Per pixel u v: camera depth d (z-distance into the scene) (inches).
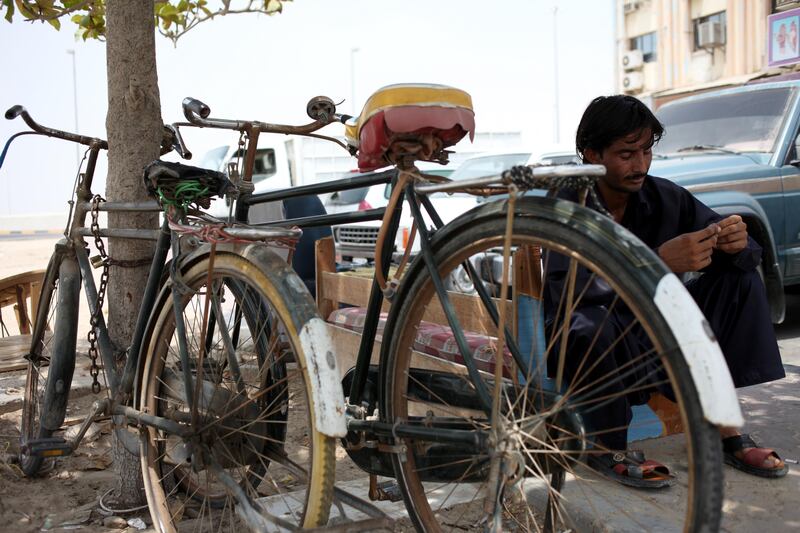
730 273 112.5
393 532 98.7
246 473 98.8
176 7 212.7
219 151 631.8
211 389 96.5
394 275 90.4
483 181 72.7
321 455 77.7
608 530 97.9
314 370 77.6
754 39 765.3
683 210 114.3
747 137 235.8
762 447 129.2
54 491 126.3
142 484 115.1
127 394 109.0
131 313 116.3
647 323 61.9
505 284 72.1
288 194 105.4
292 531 79.8
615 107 102.6
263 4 217.0
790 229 222.4
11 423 162.6
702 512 57.7
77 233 121.6
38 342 134.7
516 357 80.8
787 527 101.4
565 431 75.5
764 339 111.7
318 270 166.4
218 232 89.4
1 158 114.4
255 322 102.8
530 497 103.6
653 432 123.0
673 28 852.0
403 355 88.6
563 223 68.7
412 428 84.0
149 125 116.6
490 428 76.1
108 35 115.7
